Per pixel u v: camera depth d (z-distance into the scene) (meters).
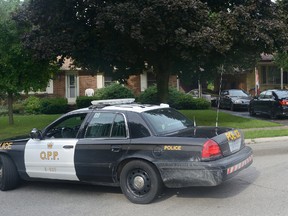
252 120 19.36
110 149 7.12
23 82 17.28
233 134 7.25
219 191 7.42
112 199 7.26
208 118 20.20
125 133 7.12
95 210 6.67
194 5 13.72
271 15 15.75
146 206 6.74
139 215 6.30
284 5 17.02
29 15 15.93
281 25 15.09
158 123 7.18
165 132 7.10
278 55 29.95
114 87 27.77
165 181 6.67
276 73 37.25
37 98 27.50
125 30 14.12
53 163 7.67
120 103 8.28
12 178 8.15
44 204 7.16
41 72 17.47
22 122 20.27
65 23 15.57
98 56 16.27
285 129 16.08
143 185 6.83
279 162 10.04
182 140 6.65
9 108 19.08
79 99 27.25
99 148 7.22
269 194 7.16
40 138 7.92
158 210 6.49
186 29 14.44
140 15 13.48
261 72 36.91
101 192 7.75
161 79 18.12
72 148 7.47
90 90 30.12
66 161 7.52
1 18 16.28
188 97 26.64
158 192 6.79
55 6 15.42
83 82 31.59
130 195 6.95
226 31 14.63
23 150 8.00
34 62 16.52
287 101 20.44
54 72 18.28
